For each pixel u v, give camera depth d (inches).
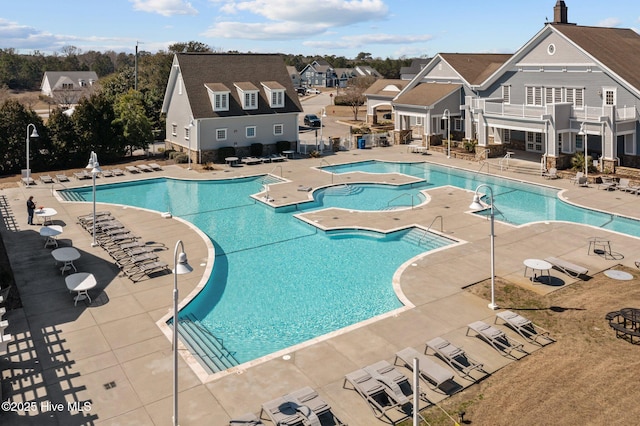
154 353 620.7
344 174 1622.8
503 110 1681.8
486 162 1732.3
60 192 1430.9
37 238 1025.5
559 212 1210.0
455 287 790.5
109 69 7672.2
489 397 526.0
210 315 748.0
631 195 1302.9
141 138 1883.6
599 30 1769.2
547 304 730.8
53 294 778.8
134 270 866.8
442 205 1254.3
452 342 632.4
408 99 2114.9
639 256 896.9
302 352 616.7
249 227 1137.4
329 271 900.6
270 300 793.6
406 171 1695.4
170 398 533.3
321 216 1179.9
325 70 6540.4
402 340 639.8
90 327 682.2
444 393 533.3
